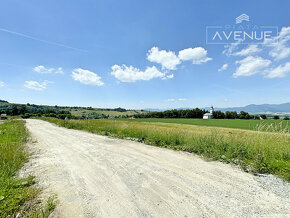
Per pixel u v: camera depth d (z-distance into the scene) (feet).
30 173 11.25
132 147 20.18
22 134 30.58
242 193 8.18
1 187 8.41
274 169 10.95
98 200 7.70
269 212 6.55
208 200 7.54
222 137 18.47
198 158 14.93
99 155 16.25
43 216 6.36
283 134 16.25
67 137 29.30
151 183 9.52
